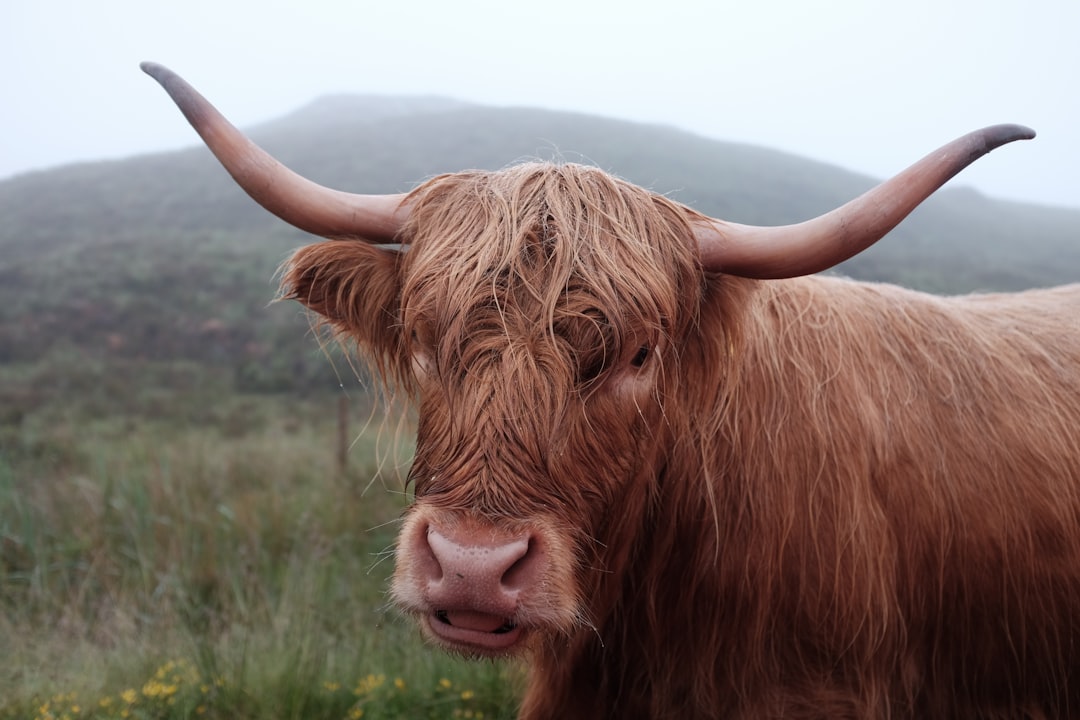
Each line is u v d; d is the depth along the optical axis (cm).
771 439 273
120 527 589
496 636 211
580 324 227
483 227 239
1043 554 289
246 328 2138
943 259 4312
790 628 271
